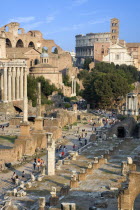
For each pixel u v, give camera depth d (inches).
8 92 7667.3
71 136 5241.1
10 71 7711.6
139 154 3412.9
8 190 2669.8
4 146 4414.4
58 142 4768.7
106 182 2544.3
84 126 6077.8
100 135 4805.6
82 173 2625.5
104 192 2165.4
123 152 3624.5
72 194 2282.2
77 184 2444.6
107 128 5536.4
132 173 1673.2
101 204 1914.4
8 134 5226.4
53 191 2282.2
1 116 6707.7
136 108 6934.1
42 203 2097.7
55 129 5000.0
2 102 7460.6
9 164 3649.1
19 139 4271.7
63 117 6033.5
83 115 7007.9
